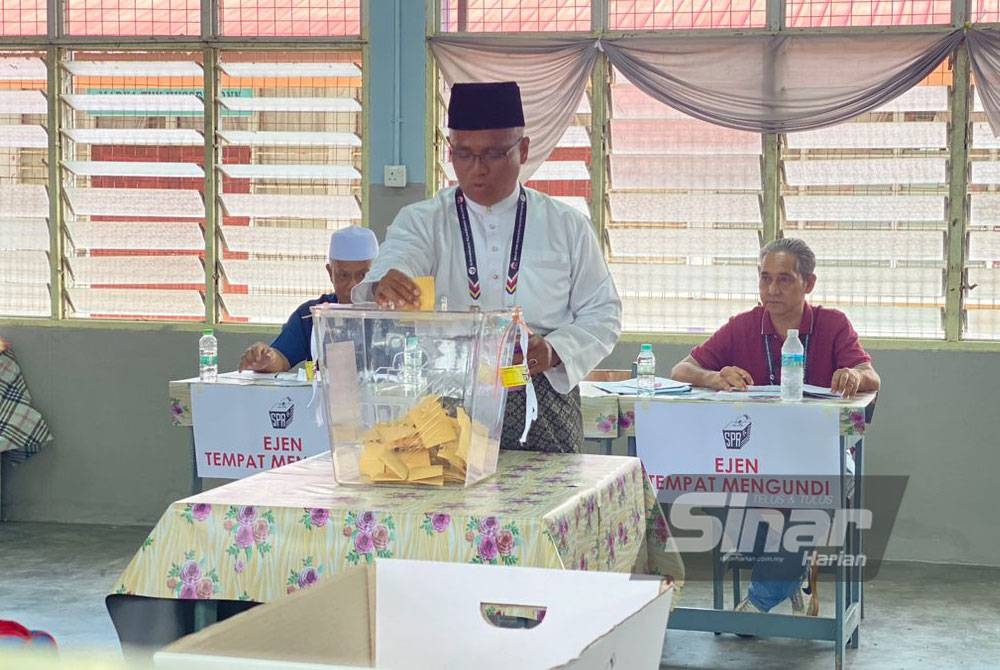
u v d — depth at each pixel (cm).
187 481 581
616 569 211
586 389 393
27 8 583
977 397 519
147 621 185
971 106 518
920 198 523
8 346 587
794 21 527
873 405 388
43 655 71
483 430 200
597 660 94
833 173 530
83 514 589
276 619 109
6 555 521
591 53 538
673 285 545
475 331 192
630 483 222
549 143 543
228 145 575
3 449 571
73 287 592
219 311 582
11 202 591
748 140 535
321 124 568
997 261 520
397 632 129
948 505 523
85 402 586
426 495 190
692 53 531
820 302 535
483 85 242
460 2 555
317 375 218
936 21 517
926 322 527
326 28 564
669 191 542
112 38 576
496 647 127
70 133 582
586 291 260
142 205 583
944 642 404
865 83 518
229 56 572
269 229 576
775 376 414
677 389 389
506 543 171
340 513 177
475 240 256
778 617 362
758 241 537
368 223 564
